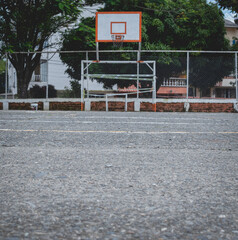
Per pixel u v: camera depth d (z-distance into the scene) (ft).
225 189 7.72
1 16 50.67
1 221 5.64
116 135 16.89
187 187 7.81
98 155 11.62
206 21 61.87
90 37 49.83
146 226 5.49
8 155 11.58
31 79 50.62
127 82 44.93
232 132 18.74
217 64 44.80
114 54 47.03
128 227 5.44
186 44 62.90
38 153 11.96
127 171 9.29
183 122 24.53
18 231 5.24
